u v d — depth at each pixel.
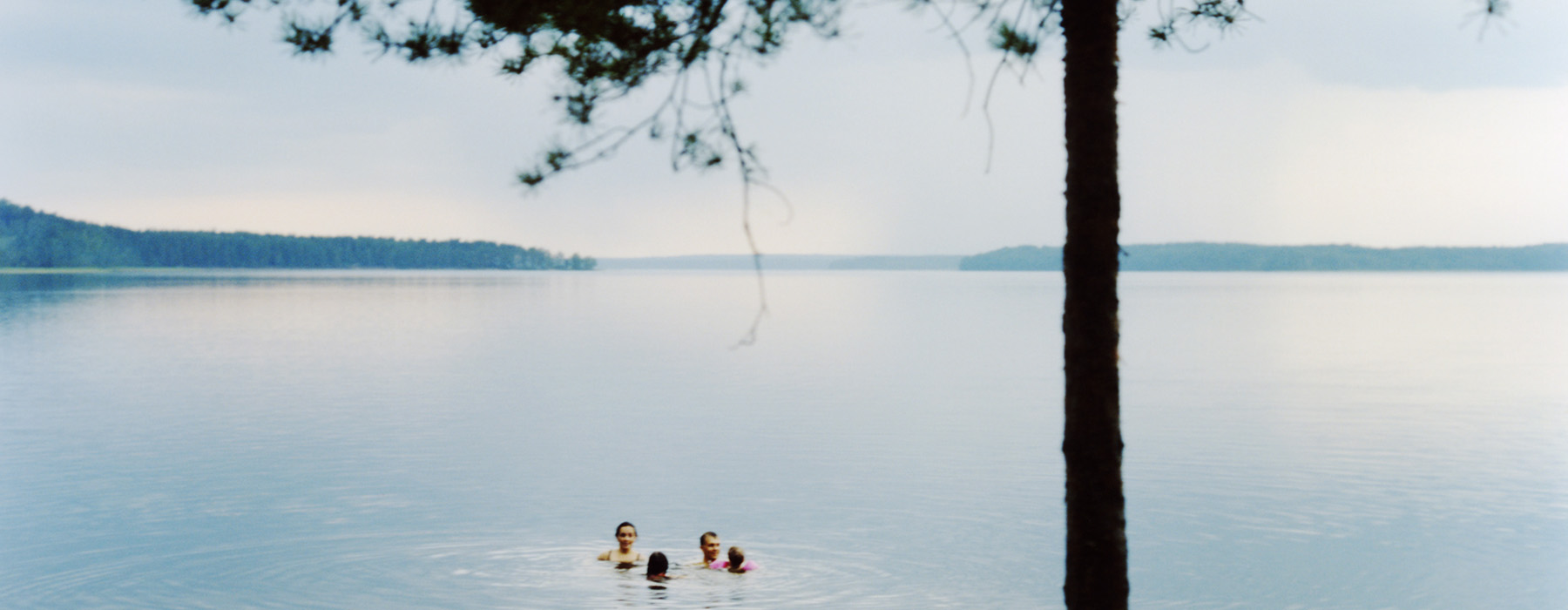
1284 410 31.73
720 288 175.50
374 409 32.25
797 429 28.30
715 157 7.19
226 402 33.75
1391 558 16.48
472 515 18.81
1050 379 40.25
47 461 23.73
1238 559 16.47
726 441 26.41
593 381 39.94
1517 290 163.75
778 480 21.72
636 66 7.77
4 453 24.69
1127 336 63.34
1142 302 114.06
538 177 7.33
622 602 14.46
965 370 43.69
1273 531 17.97
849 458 24.12
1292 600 14.77
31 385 38.25
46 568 15.83
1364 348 55.56
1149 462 23.53
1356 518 18.69
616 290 160.62
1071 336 7.73
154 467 23.09
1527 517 18.80
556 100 7.82
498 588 14.96
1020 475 22.09
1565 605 14.53
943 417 30.25
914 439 26.55
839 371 43.47
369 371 43.38
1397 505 19.62
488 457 24.28
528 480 21.70
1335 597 14.88
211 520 18.41
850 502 19.81
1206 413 31.06
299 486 21.08
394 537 17.45
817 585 15.21
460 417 30.42
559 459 24.02
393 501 19.88
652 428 28.53
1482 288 180.50
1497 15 8.05
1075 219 7.70
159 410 31.81
